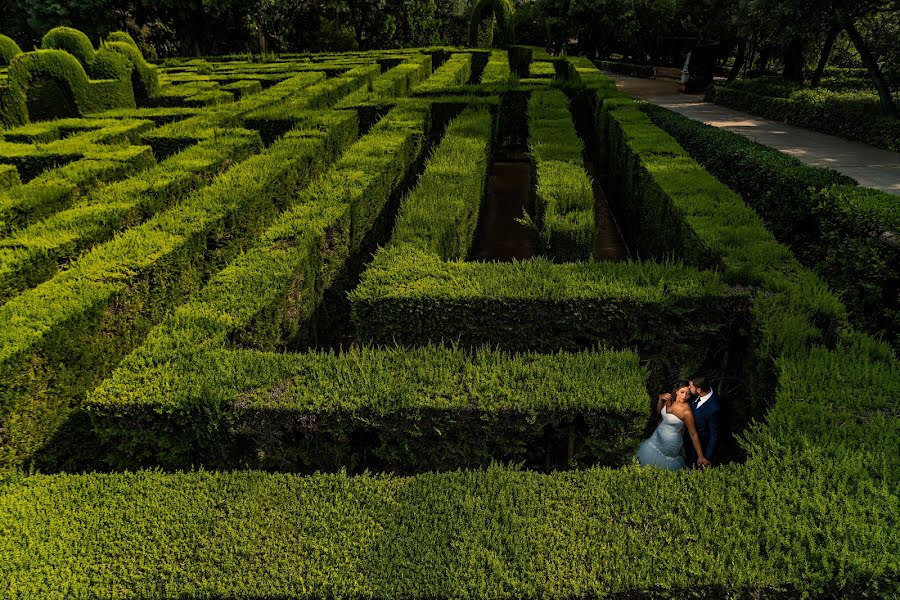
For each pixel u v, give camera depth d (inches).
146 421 167.3
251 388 169.2
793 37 796.6
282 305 240.7
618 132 494.6
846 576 113.1
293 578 117.6
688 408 207.0
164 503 136.6
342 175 352.5
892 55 836.0
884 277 264.8
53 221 289.0
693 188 327.0
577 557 119.2
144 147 428.5
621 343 222.7
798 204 337.7
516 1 2201.0
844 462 136.3
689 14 1320.1
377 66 898.7
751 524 123.9
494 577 116.0
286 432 167.6
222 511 133.7
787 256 245.0
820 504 125.8
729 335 219.9
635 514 127.9
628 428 162.9
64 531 129.8
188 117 545.6
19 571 121.3
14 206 309.7
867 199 294.7
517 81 765.9
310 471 171.8
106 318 227.3
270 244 269.6
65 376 208.8
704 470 139.9
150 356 184.7
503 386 168.2
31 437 197.8
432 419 163.2
